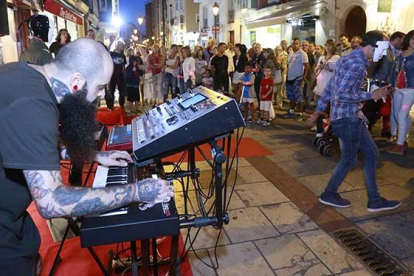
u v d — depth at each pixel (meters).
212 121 1.42
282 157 4.50
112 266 2.19
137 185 1.17
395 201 3.07
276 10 15.36
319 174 3.90
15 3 5.40
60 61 1.15
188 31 32.62
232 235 2.67
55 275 2.17
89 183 2.96
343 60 2.78
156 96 8.60
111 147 1.79
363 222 2.86
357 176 3.80
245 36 18.97
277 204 3.18
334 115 2.90
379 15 9.48
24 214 1.28
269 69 6.21
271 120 6.64
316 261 2.36
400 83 4.43
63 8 8.57
